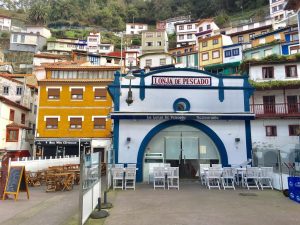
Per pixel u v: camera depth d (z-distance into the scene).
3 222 8.11
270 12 79.81
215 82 16.53
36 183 17.30
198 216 8.18
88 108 32.62
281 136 27.44
